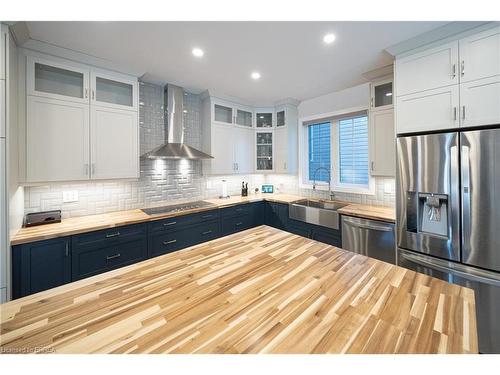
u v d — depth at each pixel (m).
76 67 2.11
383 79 2.48
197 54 2.12
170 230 2.54
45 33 1.77
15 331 0.64
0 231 1.49
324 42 1.93
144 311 0.73
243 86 3.02
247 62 2.30
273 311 0.72
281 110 3.74
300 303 0.76
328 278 0.93
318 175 3.72
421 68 1.88
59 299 0.79
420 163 1.85
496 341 1.54
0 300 1.48
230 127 3.54
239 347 0.58
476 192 1.59
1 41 1.48
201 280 0.93
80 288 0.87
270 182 4.34
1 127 1.48
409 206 1.95
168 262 1.10
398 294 0.81
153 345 0.59
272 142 3.89
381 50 2.06
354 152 3.25
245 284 0.89
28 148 1.87
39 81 1.98
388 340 0.60
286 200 3.40
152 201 2.98
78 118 2.13
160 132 3.02
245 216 3.39
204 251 1.24
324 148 3.62
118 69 2.33
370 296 0.80
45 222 2.04
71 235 1.86
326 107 3.41
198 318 0.69
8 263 1.51
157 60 2.24
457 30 1.68
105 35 1.81
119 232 2.14
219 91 3.22
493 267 1.54
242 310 0.73
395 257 2.15
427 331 0.63
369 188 3.01
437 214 1.82
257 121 3.97
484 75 1.60
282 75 2.64
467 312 0.71
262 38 1.87
